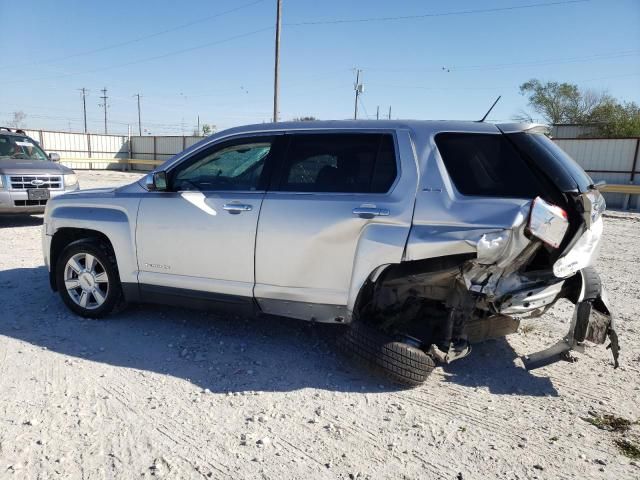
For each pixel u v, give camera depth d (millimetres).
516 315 3822
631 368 4047
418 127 3748
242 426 3084
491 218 3264
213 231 4121
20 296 5398
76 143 35750
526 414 3324
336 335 4531
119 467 2652
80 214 4727
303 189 3938
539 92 44188
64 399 3309
